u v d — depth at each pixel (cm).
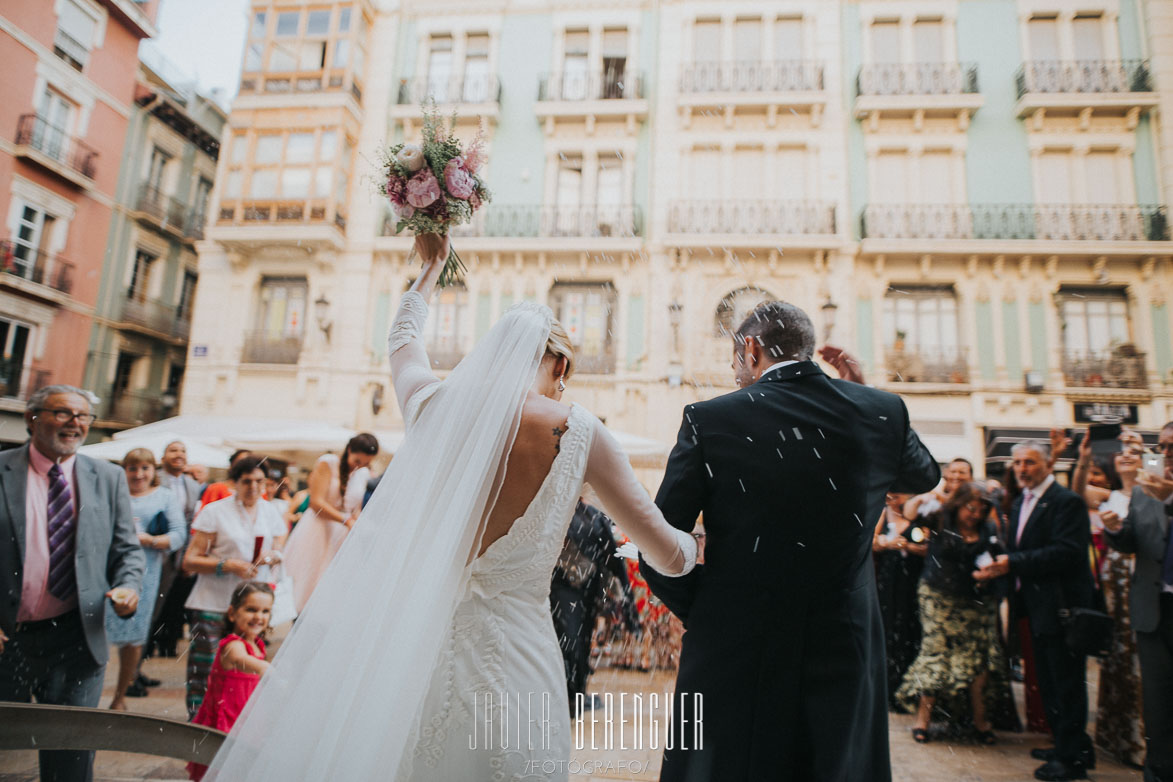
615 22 1362
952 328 1206
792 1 1316
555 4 1381
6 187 1222
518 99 1366
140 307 1517
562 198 1336
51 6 1285
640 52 1355
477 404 125
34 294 1278
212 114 1705
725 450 147
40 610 228
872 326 1200
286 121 1334
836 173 1252
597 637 493
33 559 226
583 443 126
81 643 233
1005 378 1162
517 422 124
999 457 1123
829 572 139
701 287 1241
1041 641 325
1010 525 370
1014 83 1254
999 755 341
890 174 1255
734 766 133
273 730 108
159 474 497
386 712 104
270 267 1330
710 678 139
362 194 1344
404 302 154
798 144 1273
